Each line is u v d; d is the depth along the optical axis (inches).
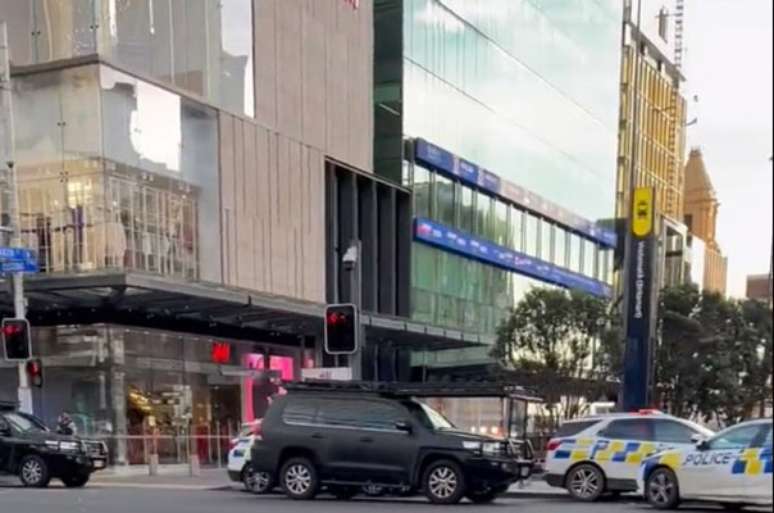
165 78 1013.8
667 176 2955.2
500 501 586.2
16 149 930.1
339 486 583.5
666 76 3021.7
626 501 596.7
